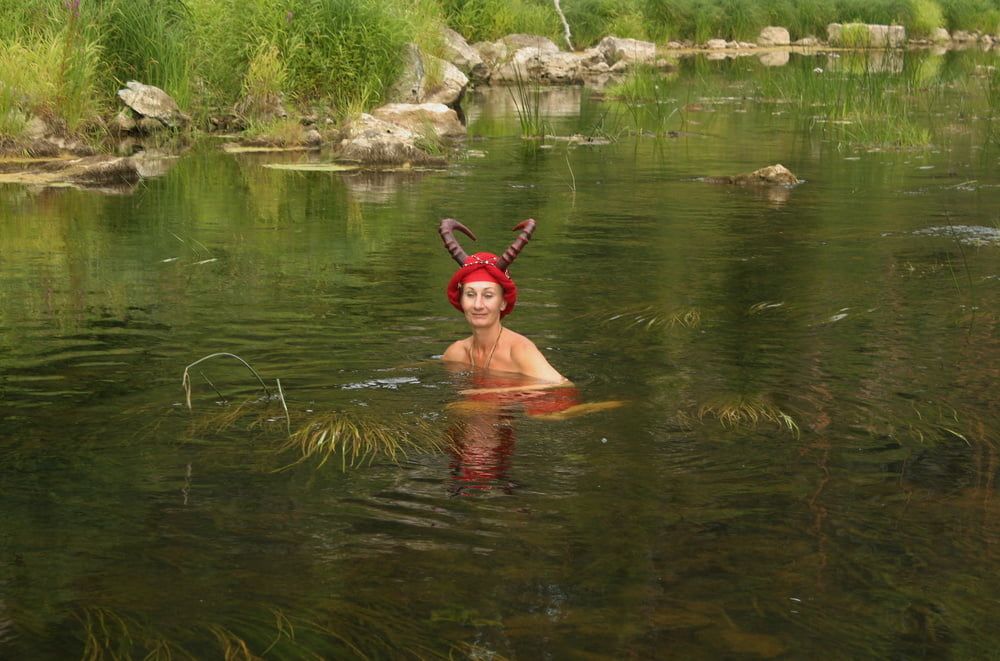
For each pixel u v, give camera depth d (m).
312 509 3.69
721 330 6.12
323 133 16.62
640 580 3.21
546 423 4.52
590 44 32.47
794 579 3.22
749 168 13.78
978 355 5.61
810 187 12.30
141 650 2.85
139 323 6.24
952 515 3.66
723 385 5.06
